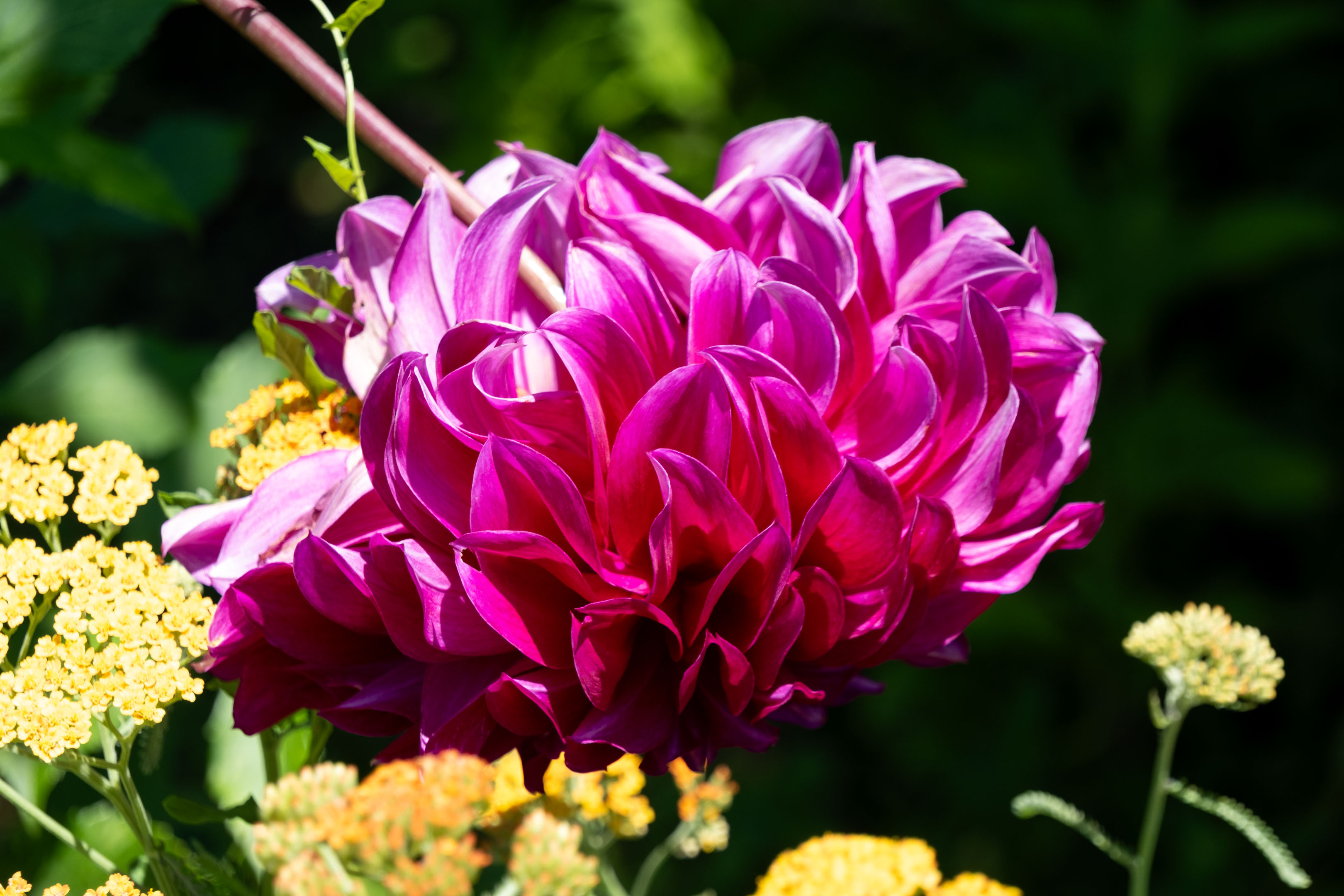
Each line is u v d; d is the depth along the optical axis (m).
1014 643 1.80
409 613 0.73
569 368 0.73
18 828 0.87
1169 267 1.81
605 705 0.73
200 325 2.32
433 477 0.73
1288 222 1.75
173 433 1.17
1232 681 0.82
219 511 0.75
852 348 0.75
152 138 1.51
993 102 2.07
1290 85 1.98
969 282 0.77
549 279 0.77
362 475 0.74
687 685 0.73
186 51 2.60
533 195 0.75
